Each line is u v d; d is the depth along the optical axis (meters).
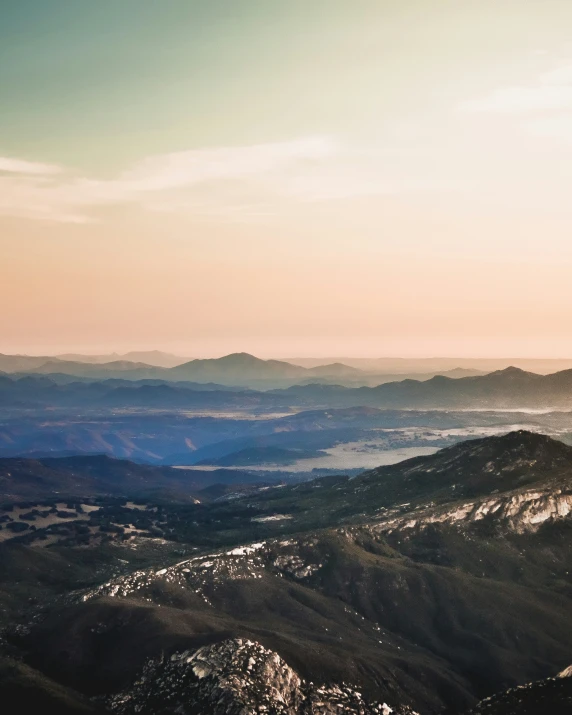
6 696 128.50
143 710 126.56
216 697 122.31
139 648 141.50
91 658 145.00
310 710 127.19
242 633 139.12
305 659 137.38
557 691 109.88
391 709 134.88
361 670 142.25
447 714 142.88
